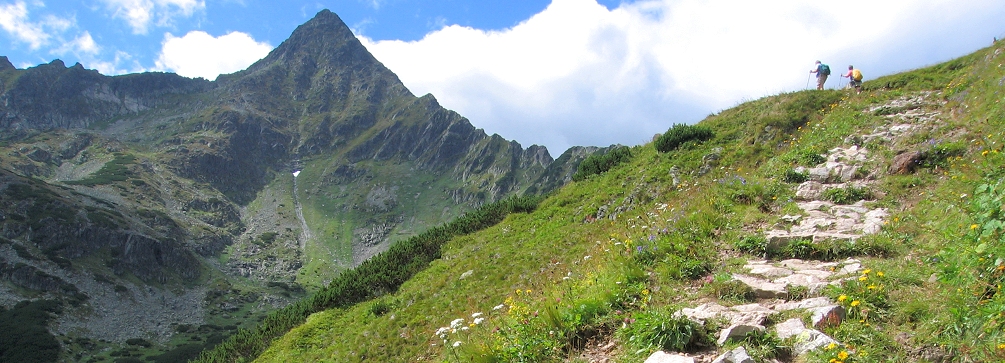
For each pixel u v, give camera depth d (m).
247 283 199.75
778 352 6.13
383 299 21.11
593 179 26.11
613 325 7.95
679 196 18.28
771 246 10.02
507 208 27.33
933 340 5.73
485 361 8.01
